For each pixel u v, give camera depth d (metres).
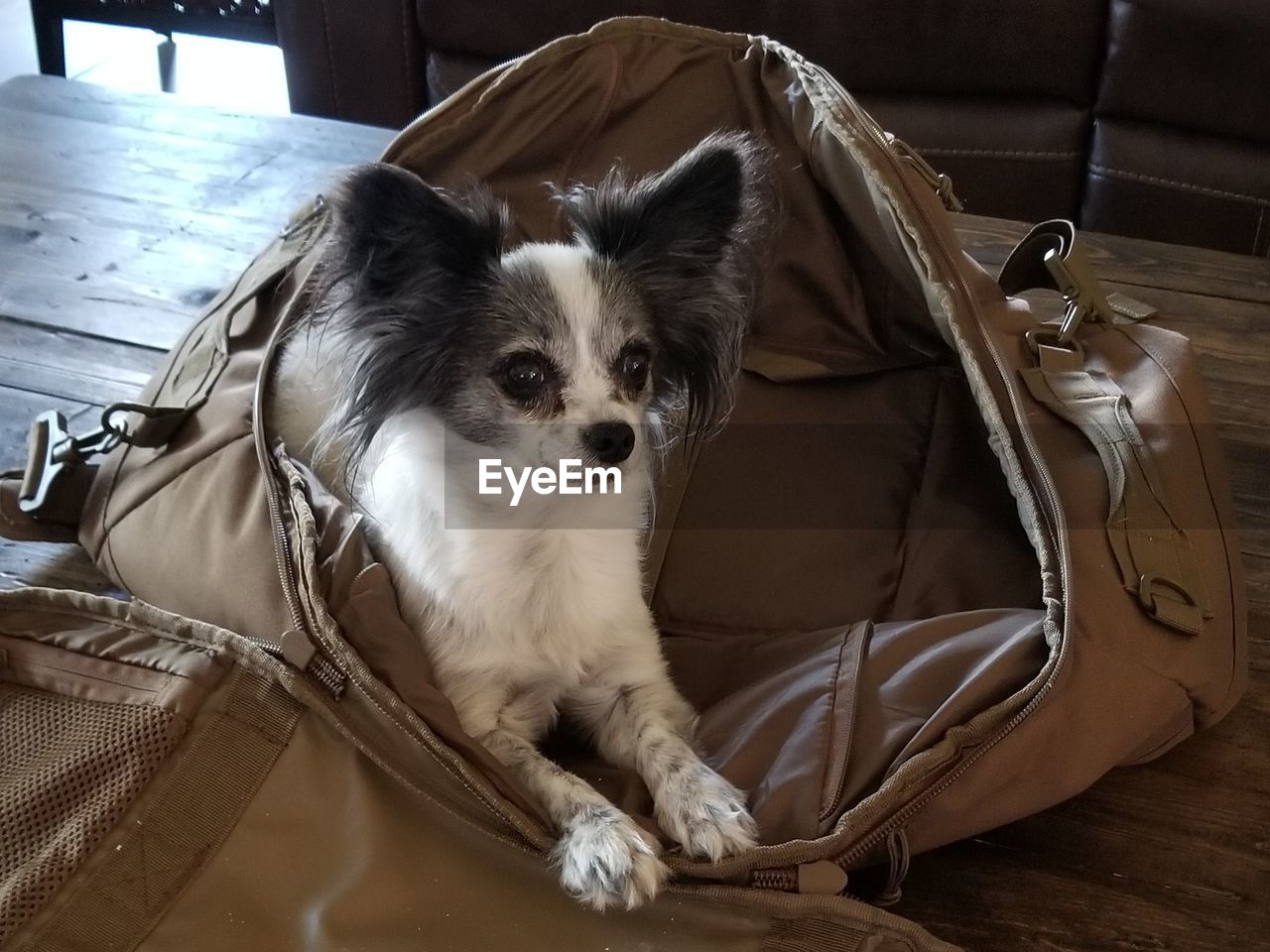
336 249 1.71
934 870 1.64
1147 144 3.70
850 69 3.81
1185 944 1.54
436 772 1.50
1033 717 1.53
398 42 4.06
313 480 1.90
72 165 3.09
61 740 1.54
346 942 1.42
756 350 2.42
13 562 2.11
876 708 1.61
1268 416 2.43
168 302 2.63
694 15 3.79
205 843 1.47
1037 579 1.97
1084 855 1.66
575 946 1.44
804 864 1.44
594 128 2.37
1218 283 2.80
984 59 3.71
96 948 1.40
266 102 4.78
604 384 1.82
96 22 4.43
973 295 1.93
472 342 1.81
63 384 2.42
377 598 1.66
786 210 2.38
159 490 1.94
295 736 1.55
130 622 1.64
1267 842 1.68
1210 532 1.84
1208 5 3.42
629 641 1.86
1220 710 1.76
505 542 1.75
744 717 1.72
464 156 2.29
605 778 1.77
